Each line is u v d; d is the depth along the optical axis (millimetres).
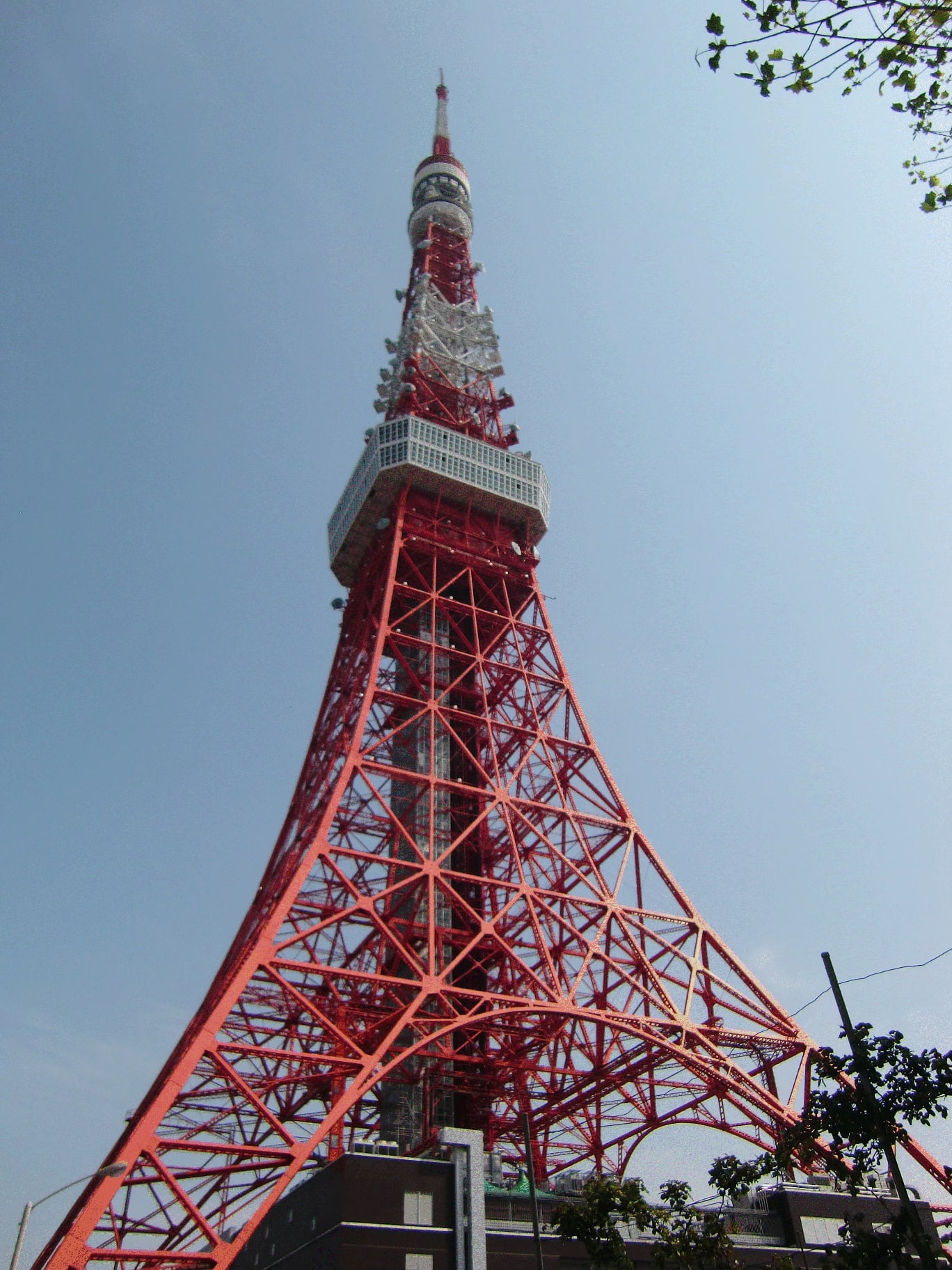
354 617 104250
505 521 110125
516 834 86750
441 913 81250
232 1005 58062
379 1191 54938
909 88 20031
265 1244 64000
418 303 130500
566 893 78750
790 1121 68812
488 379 126688
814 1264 63375
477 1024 73625
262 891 82250
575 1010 67812
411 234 150125
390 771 77875
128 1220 56062
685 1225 50719
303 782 92188
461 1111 81312
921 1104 33750
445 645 100938
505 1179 68688
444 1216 55812
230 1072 55562
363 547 109375
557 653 98500
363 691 89188
